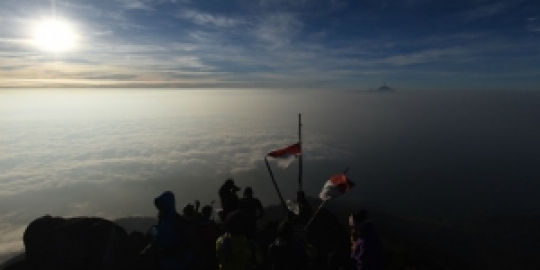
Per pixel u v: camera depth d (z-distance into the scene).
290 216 10.43
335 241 10.48
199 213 8.83
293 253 5.85
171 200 6.54
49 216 9.09
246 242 6.20
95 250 8.25
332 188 9.94
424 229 59.09
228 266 6.04
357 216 7.97
